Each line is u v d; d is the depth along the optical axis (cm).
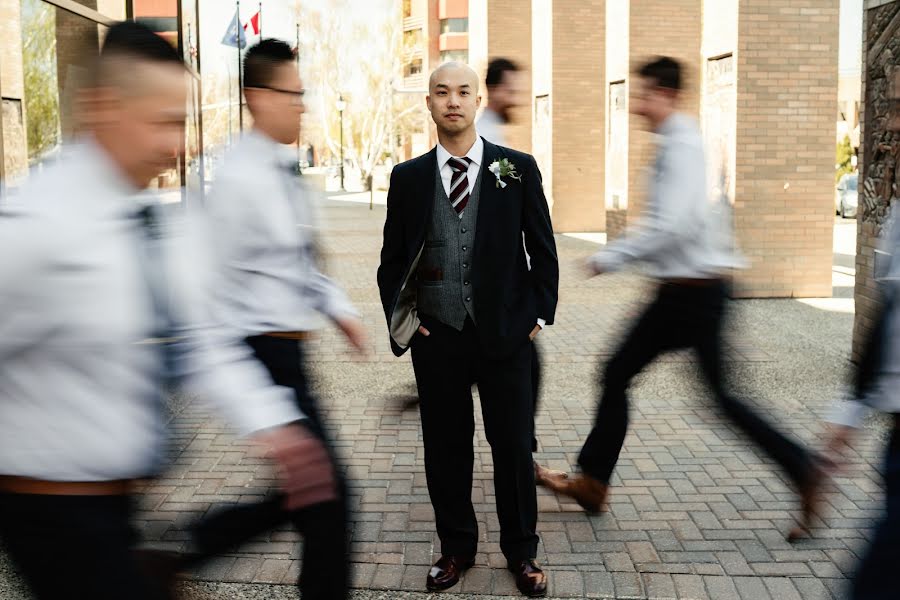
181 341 224
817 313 994
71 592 194
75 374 192
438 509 376
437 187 359
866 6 695
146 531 411
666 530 420
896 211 273
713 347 409
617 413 432
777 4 1055
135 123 192
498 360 358
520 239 363
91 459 195
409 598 359
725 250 416
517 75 506
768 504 449
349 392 673
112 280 189
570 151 1944
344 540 304
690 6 1443
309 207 350
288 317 333
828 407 619
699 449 532
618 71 1506
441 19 6675
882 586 252
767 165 1079
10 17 667
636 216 1466
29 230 181
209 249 324
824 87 1073
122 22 197
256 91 328
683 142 406
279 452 222
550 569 381
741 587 363
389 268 373
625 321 435
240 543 329
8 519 196
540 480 455
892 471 263
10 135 672
